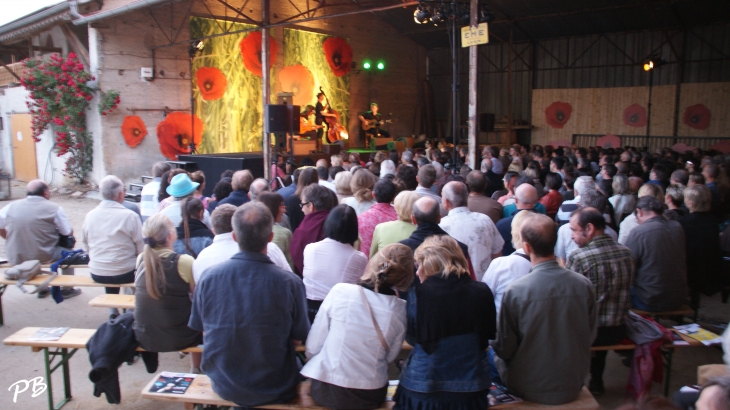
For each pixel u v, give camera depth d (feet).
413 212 10.43
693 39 49.24
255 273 8.04
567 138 57.16
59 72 37.78
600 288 10.10
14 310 16.58
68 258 15.52
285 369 8.35
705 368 8.70
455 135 28.32
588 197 13.19
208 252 9.85
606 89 54.24
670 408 4.67
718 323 15.52
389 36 61.82
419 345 7.82
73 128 39.47
